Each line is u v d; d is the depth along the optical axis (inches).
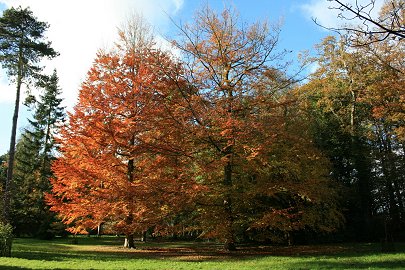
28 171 1581.0
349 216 994.7
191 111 658.2
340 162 1064.8
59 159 734.5
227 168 687.1
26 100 920.9
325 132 1059.3
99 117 722.8
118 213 668.1
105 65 774.5
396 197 905.5
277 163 690.2
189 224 692.1
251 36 714.2
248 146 639.1
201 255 639.8
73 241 1027.9
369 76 917.8
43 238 1176.2
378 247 754.2
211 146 692.1
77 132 717.3
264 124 653.9
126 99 724.0
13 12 872.9
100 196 655.1
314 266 464.8
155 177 679.1
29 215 1218.0
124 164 746.8
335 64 1051.3
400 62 725.9
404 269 419.5
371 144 1081.4
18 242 946.7
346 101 1119.0
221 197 674.2
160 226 631.8
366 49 732.0
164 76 698.2
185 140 671.1
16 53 879.7
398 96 800.3
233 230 677.3
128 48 845.2
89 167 719.1
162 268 458.3
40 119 1643.7
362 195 949.2
